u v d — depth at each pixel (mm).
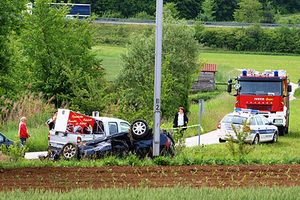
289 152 64062
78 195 29984
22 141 65375
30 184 38156
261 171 43562
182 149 56781
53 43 103062
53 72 101375
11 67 50750
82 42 105375
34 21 103000
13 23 49344
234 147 59219
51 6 104812
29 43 102312
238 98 86500
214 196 29766
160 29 51500
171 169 43875
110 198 29156
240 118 74250
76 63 104125
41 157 56250
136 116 72375
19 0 49344
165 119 83812
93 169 43875
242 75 87062
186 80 105875
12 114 84312
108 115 75688
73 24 106250
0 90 52500
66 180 39625
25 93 90438
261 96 85562
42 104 87938
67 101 100938
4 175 41406
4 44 49938
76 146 54000
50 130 57656
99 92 78875
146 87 75812
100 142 53469
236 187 34750
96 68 105562
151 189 32375
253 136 73000
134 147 52844
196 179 40156
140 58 115375
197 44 119375
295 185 37375
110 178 40438
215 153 58656
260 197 29562
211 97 146375
